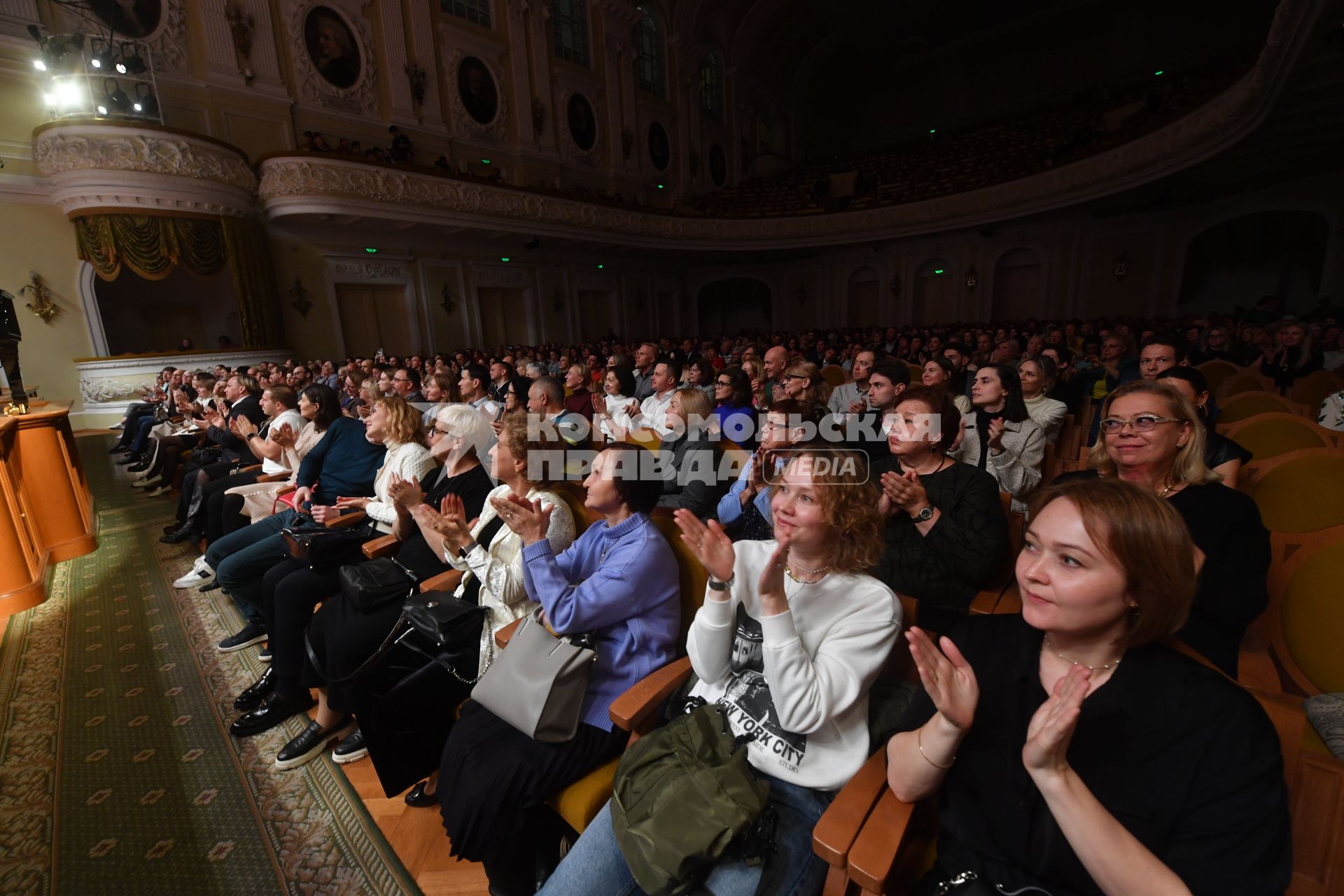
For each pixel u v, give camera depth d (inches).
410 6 490.3
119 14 366.3
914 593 71.1
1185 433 61.9
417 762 72.8
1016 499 99.2
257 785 79.4
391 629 78.8
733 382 132.9
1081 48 793.6
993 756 38.2
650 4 699.4
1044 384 129.7
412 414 109.4
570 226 564.1
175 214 373.4
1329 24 220.1
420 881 65.6
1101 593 33.5
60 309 385.7
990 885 36.6
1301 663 58.3
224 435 173.8
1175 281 527.2
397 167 442.3
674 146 738.8
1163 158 398.3
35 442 150.0
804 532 49.3
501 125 560.4
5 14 343.0
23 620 124.1
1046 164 529.0
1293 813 38.3
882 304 714.2
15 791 78.1
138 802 76.5
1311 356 219.0
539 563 61.3
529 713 56.1
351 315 485.4
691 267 800.9
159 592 136.7
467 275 553.9
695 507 104.2
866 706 50.8
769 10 782.5
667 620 64.0
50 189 375.6
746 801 43.6
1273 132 314.7
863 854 38.7
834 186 703.7
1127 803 33.4
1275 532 66.7
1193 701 33.3
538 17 574.9
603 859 48.3
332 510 111.1
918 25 834.8
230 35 403.2
